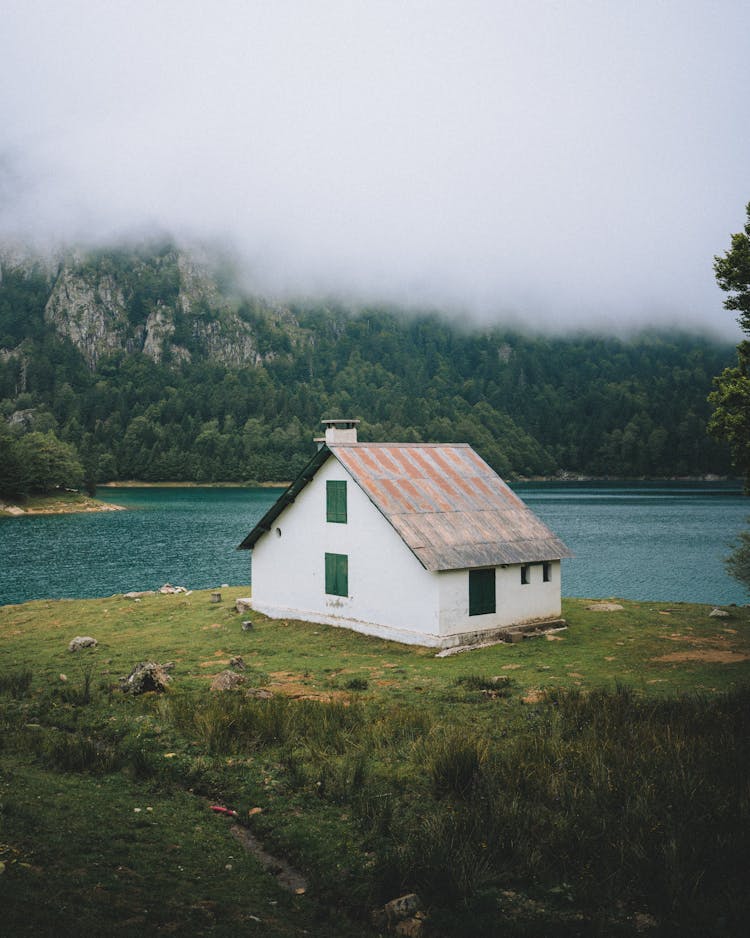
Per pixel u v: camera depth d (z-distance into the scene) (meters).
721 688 22.55
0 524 130.75
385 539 32.56
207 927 9.65
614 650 29.22
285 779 15.21
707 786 13.66
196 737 17.77
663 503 181.62
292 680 25.48
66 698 22.20
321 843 12.39
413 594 31.42
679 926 9.86
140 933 9.24
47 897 9.75
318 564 35.69
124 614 39.97
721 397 25.45
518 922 10.09
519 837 12.16
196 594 45.03
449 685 23.95
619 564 76.81
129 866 11.23
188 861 11.67
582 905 10.59
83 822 12.63
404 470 35.06
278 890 11.05
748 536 42.69
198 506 178.62
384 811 13.18
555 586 34.56
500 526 33.91
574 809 12.91
